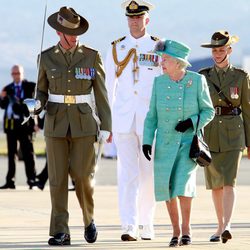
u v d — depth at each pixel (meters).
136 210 33.97
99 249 31.16
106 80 34.75
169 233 36.06
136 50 34.44
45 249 31.11
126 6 34.75
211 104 31.89
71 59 32.78
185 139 31.55
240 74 34.09
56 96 32.78
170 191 31.36
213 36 34.09
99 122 33.03
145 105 34.31
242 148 33.91
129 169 34.16
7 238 34.22
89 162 32.88
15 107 56.34
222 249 31.16
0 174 69.75
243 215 42.50
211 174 34.00
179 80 31.70
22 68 56.50
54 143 32.72
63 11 32.62
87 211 33.03
